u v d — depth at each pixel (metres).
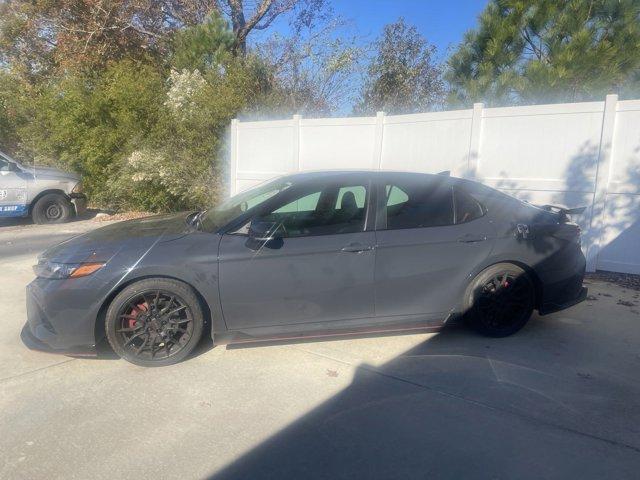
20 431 3.09
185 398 3.50
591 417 3.29
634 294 5.90
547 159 6.91
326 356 4.19
